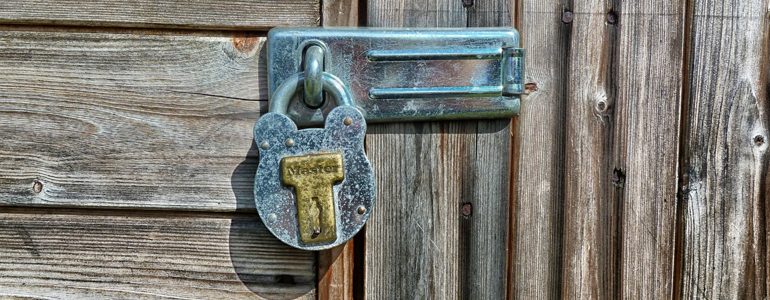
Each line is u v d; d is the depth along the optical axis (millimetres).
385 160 637
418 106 626
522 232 644
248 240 636
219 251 636
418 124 638
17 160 632
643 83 644
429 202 639
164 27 633
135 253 636
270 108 612
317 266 638
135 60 632
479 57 624
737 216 645
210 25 631
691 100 645
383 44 622
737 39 644
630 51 643
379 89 623
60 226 635
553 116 642
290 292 636
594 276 646
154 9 630
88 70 632
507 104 629
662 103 644
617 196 645
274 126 610
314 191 612
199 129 633
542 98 642
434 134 638
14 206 635
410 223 639
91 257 636
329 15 633
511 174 644
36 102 632
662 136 645
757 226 645
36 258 635
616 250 645
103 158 633
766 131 644
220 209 634
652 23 643
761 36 644
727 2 643
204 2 631
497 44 625
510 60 623
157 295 636
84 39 632
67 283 635
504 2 638
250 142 633
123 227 635
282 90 610
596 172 644
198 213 637
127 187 633
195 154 633
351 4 633
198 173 633
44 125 632
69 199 632
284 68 621
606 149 644
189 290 636
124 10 630
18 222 634
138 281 636
